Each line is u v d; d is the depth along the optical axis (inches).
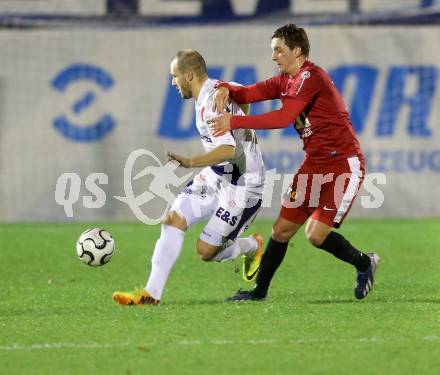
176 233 1126.4
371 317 1054.4
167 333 970.7
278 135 2207.2
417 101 2241.6
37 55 2226.9
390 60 2241.6
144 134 2235.5
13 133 2222.0
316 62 2245.3
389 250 1728.6
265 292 1187.3
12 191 2226.9
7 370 835.4
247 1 2256.4
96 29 2236.7
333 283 1364.4
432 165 2245.3
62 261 1617.9
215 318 1046.4
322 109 1120.8
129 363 853.8
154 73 2239.2
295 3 2247.8
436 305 1138.7
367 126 2237.9
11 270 1515.7
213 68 2250.2
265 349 900.6
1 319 1067.9
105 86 2234.3
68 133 2229.3
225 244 1170.6
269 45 2249.0
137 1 2246.6
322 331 978.7
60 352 897.5
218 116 1069.8
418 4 2237.9
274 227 1168.8
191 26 2249.0
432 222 2155.5
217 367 837.2
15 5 2228.1
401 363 847.7
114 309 1112.8
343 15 2242.9
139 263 1595.7
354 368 831.7
